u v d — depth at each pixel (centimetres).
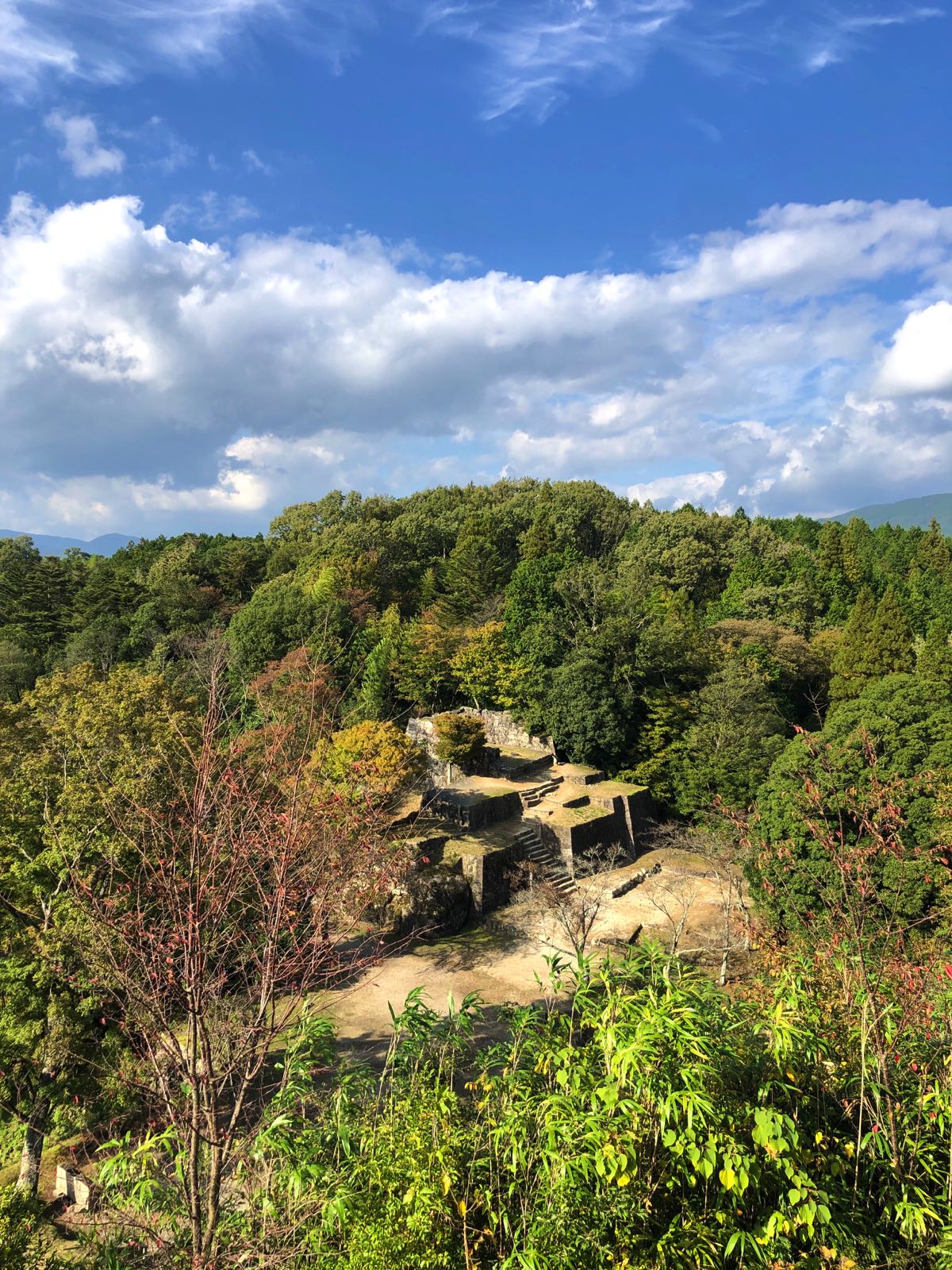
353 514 8950
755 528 8775
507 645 4822
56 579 6925
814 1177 725
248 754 818
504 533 8175
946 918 1830
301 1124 911
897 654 5081
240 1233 684
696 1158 650
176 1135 675
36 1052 1645
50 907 1689
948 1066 749
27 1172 1627
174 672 4997
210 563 8012
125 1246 770
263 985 639
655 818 4131
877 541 11206
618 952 2589
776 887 1791
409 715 4800
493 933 2883
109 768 1873
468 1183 738
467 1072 1193
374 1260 677
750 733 4031
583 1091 754
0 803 1858
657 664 4422
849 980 882
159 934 621
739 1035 837
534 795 3791
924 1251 672
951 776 2278
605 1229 681
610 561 8181
